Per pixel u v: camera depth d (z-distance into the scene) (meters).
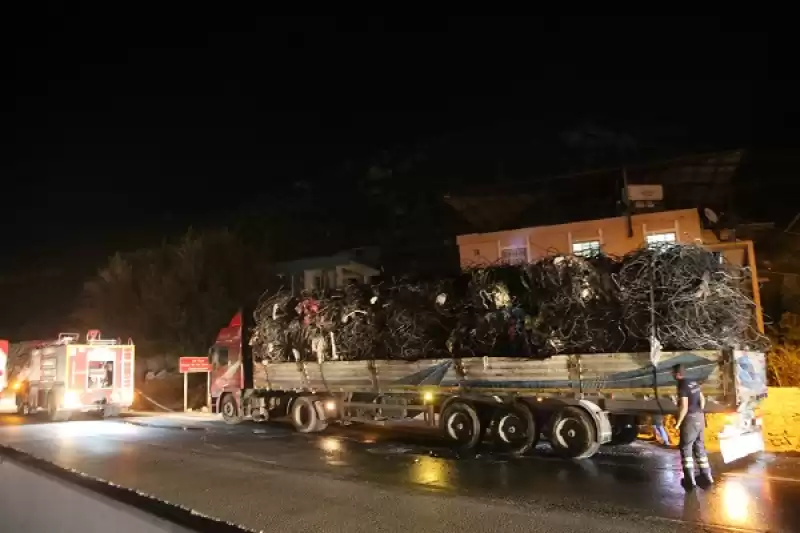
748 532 6.60
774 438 12.19
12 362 24.70
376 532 6.77
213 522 3.82
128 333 31.12
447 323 13.77
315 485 9.29
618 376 10.80
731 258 18.02
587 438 11.03
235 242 32.41
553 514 7.43
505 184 24.52
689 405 8.87
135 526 4.02
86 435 15.92
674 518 7.19
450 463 11.11
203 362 22.84
